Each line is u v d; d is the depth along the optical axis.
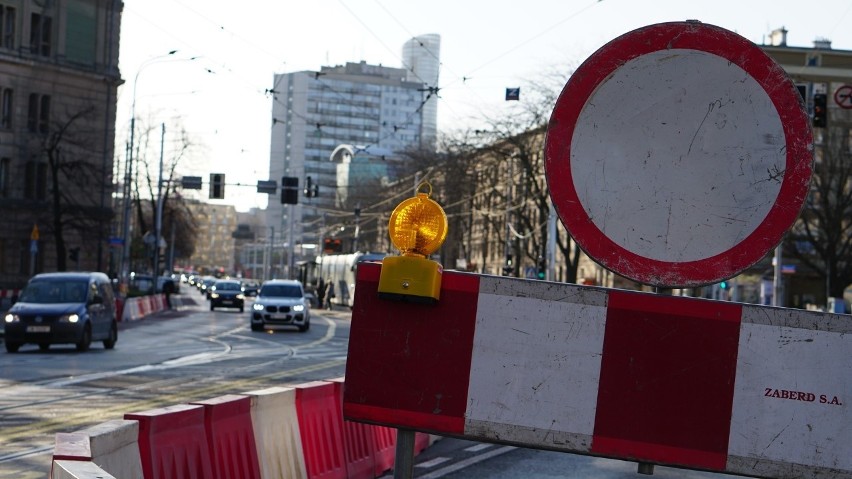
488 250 94.25
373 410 4.06
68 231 72.44
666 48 3.99
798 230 59.25
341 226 100.56
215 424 7.70
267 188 57.47
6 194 69.81
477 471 12.62
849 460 3.87
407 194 84.62
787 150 3.93
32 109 71.19
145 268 117.00
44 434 13.25
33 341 29.44
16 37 70.25
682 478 12.64
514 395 4.00
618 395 3.96
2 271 69.50
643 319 3.96
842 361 3.89
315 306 85.06
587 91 4.02
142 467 6.50
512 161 66.44
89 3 73.75
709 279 3.96
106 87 74.81
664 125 3.99
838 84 71.38
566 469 13.05
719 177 3.96
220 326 50.78
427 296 3.96
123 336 40.62
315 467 9.75
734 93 3.96
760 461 3.90
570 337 3.99
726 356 3.93
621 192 4.00
